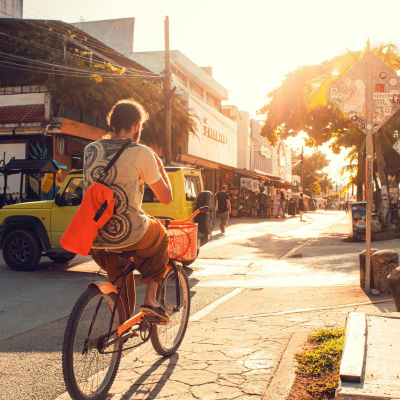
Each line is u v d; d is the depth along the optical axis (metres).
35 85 16.94
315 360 3.44
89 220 2.79
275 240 14.80
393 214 19.52
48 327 5.04
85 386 2.88
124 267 3.20
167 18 19.66
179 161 26.73
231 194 32.50
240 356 3.74
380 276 6.08
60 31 19.17
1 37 17.84
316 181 88.88
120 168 2.95
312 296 6.12
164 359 3.75
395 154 22.86
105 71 18.66
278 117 24.36
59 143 17.00
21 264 8.81
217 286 7.15
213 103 39.12
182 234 5.21
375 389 2.29
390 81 5.91
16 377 3.57
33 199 16.53
